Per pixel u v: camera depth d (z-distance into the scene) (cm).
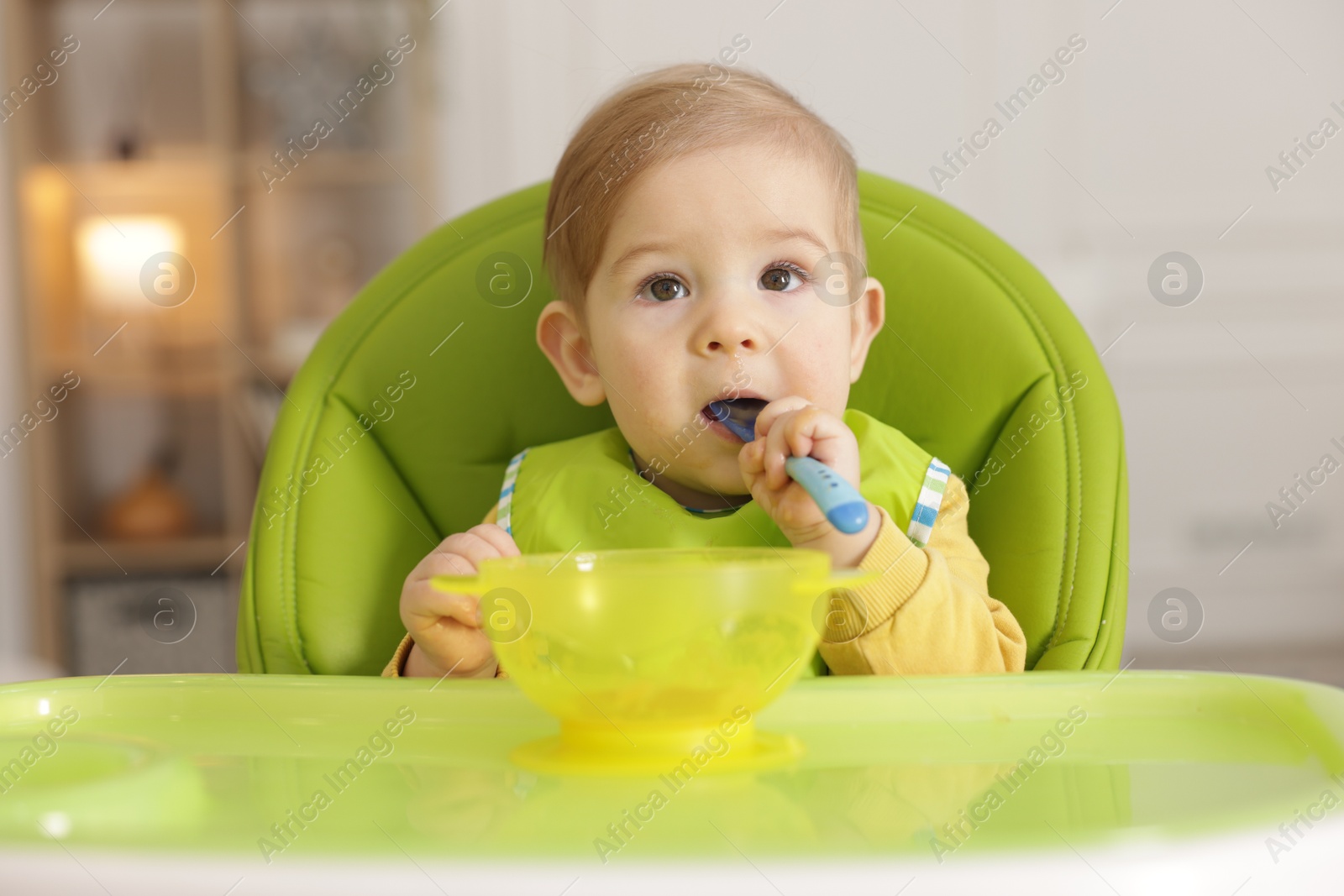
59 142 307
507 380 106
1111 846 34
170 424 321
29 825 38
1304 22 255
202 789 45
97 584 290
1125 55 256
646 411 95
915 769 48
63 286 304
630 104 99
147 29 309
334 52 299
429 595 80
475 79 285
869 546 76
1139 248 260
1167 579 260
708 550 55
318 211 309
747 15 245
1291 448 261
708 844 36
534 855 35
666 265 94
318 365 104
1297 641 261
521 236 107
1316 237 259
